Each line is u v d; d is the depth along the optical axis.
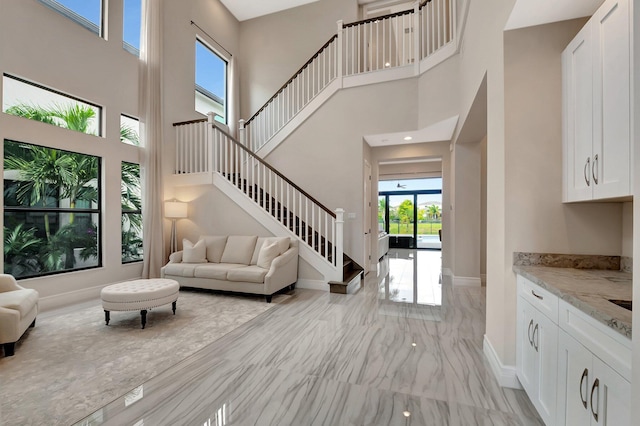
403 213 12.01
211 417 1.77
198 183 5.52
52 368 2.30
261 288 4.10
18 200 3.67
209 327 3.18
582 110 1.73
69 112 4.17
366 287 4.96
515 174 2.06
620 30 1.39
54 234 4.04
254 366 2.36
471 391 2.03
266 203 5.81
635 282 0.78
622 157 1.38
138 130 5.20
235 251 4.82
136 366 2.35
